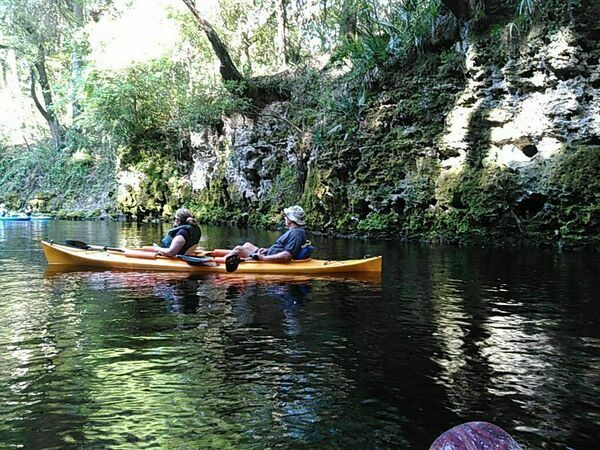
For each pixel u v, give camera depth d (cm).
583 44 965
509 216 1034
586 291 567
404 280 636
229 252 730
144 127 2166
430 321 443
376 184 1249
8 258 822
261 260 692
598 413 267
